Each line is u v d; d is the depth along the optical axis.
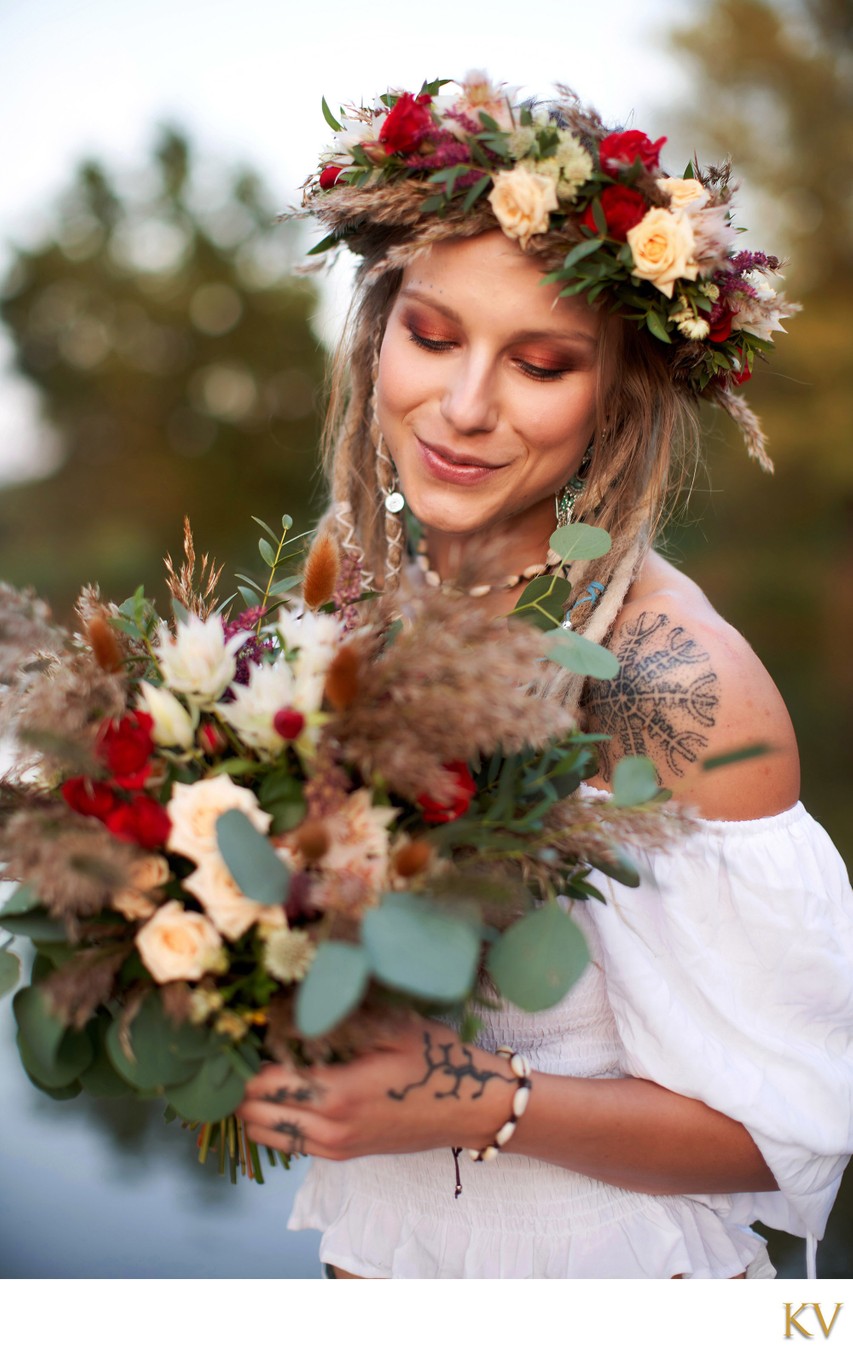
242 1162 1.31
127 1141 3.44
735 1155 1.31
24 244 19.06
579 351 1.42
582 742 1.21
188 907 1.11
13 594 1.14
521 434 1.44
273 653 1.28
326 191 1.60
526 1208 1.43
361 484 1.79
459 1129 1.22
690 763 1.33
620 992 1.35
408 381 1.47
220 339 18.48
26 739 1.05
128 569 15.00
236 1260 2.73
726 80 17.00
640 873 1.25
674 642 1.36
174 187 18.70
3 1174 3.21
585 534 1.33
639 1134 1.29
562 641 1.20
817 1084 1.30
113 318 18.72
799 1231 1.47
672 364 1.52
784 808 1.36
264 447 18.22
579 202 1.39
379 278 1.67
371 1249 1.50
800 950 1.32
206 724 1.16
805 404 15.34
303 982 0.96
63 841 1.03
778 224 16.69
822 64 16.80
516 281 1.39
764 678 1.37
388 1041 1.13
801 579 14.03
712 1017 1.32
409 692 1.03
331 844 1.04
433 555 1.73
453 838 1.12
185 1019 1.08
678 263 1.37
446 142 1.41
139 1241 2.82
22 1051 1.16
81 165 18.91
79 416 18.70
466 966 0.95
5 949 1.18
